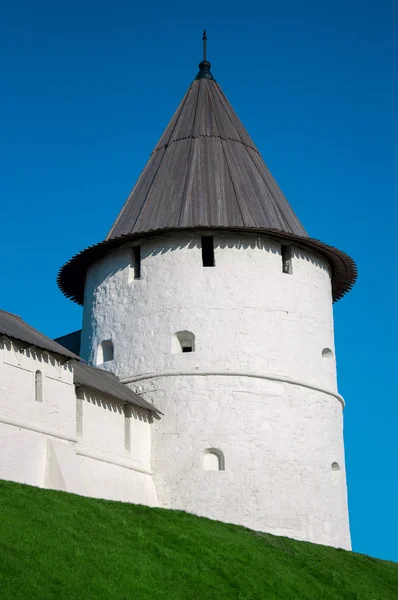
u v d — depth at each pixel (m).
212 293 33.47
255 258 33.91
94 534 24.38
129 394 32.25
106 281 35.12
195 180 35.12
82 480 28.38
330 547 30.92
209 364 32.84
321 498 32.84
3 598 19.89
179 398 32.72
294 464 32.56
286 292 34.12
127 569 23.20
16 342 27.75
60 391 29.00
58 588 21.11
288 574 26.75
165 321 33.50
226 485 31.78
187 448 32.25
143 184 36.34
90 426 30.19
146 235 34.12
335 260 35.94
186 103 38.25
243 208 34.38
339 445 34.28
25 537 22.61
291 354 33.62
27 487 25.89
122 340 34.06
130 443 31.69
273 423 32.66
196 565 25.09
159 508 28.47
